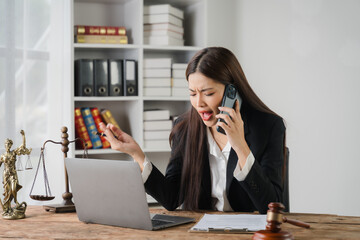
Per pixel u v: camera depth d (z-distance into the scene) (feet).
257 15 12.68
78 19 11.77
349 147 12.41
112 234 5.24
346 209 12.49
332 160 12.50
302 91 12.53
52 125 10.78
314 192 12.57
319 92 12.47
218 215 5.99
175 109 12.64
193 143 6.85
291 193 12.56
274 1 12.59
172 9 11.46
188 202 6.70
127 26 11.88
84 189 5.74
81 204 5.83
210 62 6.37
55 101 10.81
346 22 12.28
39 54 10.62
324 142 12.50
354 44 12.24
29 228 5.57
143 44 11.28
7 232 5.38
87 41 10.97
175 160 7.06
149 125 11.27
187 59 12.14
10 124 10.16
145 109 11.93
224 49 6.62
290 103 12.60
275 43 12.62
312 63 12.46
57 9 10.72
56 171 10.77
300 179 12.55
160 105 12.48
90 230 5.44
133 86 11.22
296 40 12.51
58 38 10.77
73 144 10.57
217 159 6.98
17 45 10.28
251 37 12.72
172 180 6.93
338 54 12.35
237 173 5.97
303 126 12.56
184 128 7.09
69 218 6.11
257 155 6.64
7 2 10.11
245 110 6.88
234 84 6.64
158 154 12.51
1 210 6.60
